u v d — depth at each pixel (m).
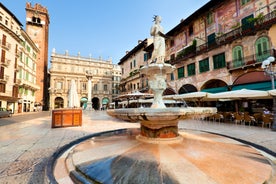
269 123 9.02
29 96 35.75
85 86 50.41
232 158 2.90
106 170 2.44
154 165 2.56
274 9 12.32
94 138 4.72
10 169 3.30
